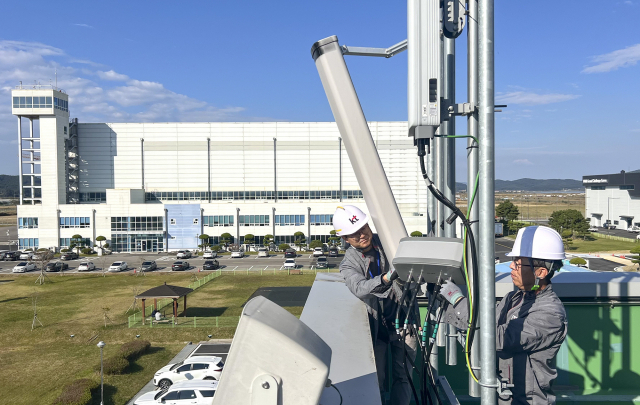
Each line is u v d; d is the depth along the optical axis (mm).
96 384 12453
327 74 1964
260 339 951
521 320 1650
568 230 53219
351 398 1215
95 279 30328
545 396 1673
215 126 48625
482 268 1485
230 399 957
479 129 1483
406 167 47438
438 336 2396
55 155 45031
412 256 1588
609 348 2846
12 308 21828
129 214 44625
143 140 48375
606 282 2809
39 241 44625
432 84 1716
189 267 35594
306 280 29062
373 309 2145
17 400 11758
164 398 11078
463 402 2559
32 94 44594
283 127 48875
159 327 18141
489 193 1471
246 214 45500
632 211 59844
